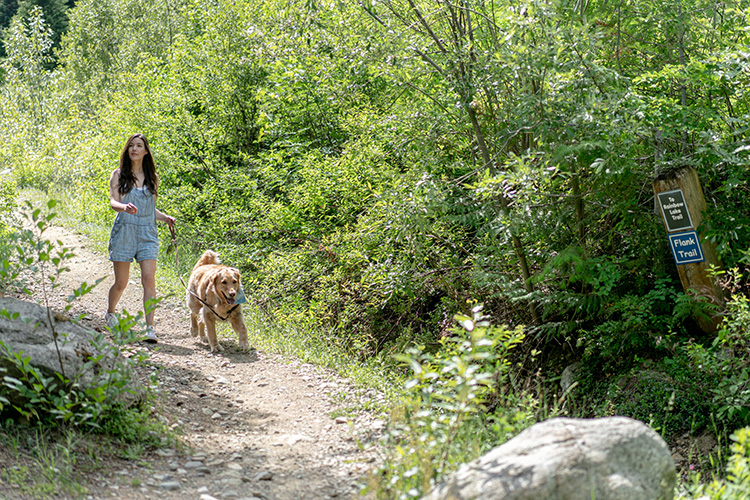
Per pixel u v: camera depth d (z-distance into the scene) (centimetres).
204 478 351
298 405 517
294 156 1195
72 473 325
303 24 805
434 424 328
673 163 581
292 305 856
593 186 667
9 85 2278
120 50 2434
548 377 679
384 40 700
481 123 733
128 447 375
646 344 617
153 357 596
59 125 2088
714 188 678
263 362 641
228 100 1345
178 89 1405
